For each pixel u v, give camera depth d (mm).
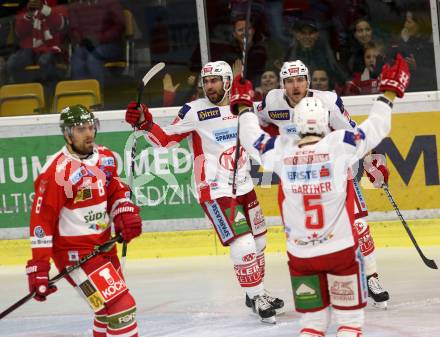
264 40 20266
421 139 19609
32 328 14602
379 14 20031
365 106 19781
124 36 20609
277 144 10734
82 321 14914
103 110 20734
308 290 10789
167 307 15391
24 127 20250
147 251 19781
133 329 11281
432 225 19406
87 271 11250
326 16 20141
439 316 13664
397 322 13492
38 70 20844
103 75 20734
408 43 20000
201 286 16828
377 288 14469
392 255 18578
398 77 10594
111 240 11430
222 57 20406
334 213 10492
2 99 20969
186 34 20391
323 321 10891
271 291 16156
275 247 19484
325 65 20250
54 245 11422
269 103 14367
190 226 19844
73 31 20766
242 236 14383
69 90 20844
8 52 20953
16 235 20250
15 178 20266
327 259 10523
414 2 19922
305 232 10586
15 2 21000
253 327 13797
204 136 14641
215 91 14516
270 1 20188
